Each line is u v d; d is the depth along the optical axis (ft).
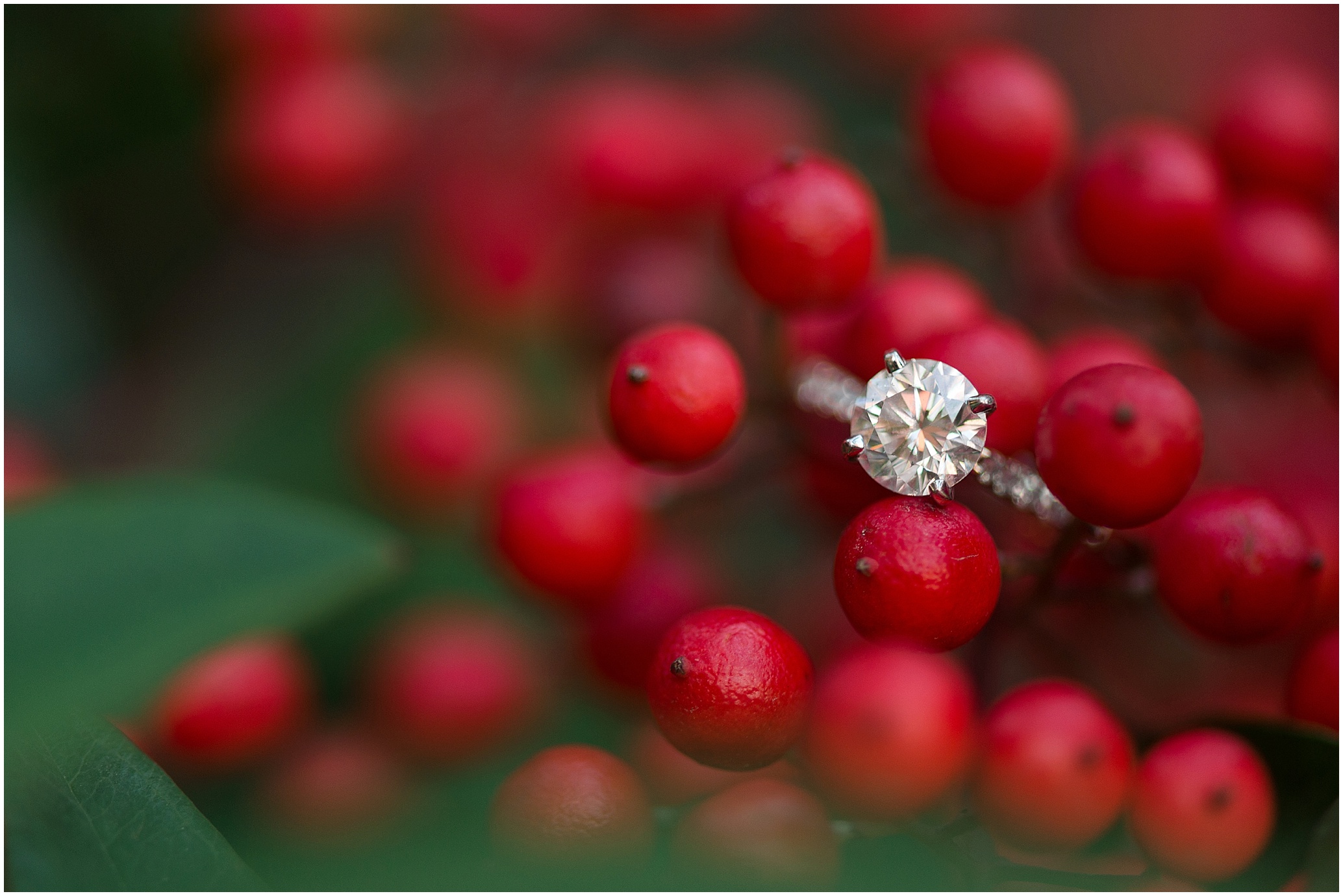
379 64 0.87
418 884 0.66
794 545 0.76
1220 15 0.95
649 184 0.81
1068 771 0.63
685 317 0.77
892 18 0.86
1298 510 0.69
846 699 0.64
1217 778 0.63
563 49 0.89
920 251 0.79
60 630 0.59
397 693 0.75
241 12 0.80
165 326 0.83
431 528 0.80
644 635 0.71
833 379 0.67
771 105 0.85
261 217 0.84
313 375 0.84
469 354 0.85
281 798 0.71
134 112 0.80
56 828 0.59
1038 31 0.92
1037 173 0.71
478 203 0.85
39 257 0.80
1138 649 0.72
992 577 0.61
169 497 0.61
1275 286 0.69
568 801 0.63
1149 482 0.60
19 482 0.77
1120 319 0.72
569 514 0.69
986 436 0.62
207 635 0.60
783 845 0.63
